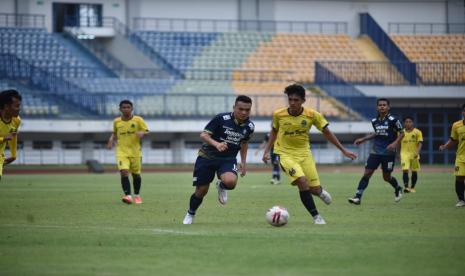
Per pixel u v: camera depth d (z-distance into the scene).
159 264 18.53
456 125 33.03
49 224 26.70
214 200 36.97
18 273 17.41
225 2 98.50
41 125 76.50
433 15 101.44
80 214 30.28
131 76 91.12
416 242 21.80
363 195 40.38
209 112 84.12
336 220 27.83
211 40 94.81
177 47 93.38
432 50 97.31
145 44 92.06
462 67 91.50
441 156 92.56
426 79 91.88
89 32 91.69
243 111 25.11
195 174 26.08
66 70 86.50
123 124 35.09
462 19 101.38
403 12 101.25
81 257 19.50
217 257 19.44
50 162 79.06
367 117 84.19
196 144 83.69
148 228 25.31
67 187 47.31
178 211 31.53
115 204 34.81
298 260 18.98
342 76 91.12
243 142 26.00
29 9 92.56
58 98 80.31
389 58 94.69
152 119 79.50
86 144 80.31
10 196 39.69
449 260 18.95
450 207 33.19
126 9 95.31
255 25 99.44
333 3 100.62
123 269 17.88
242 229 24.97
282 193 42.06
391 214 30.06
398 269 17.83
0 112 27.47
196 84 87.75
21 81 81.69
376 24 97.12
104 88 84.88
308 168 26.61
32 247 21.08
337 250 20.42
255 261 18.88
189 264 18.52
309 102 86.00
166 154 82.75
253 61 93.56
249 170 74.31
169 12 96.81
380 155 34.81
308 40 96.94
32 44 88.12
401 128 34.78
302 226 25.83
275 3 99.69
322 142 85.19
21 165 77.56
